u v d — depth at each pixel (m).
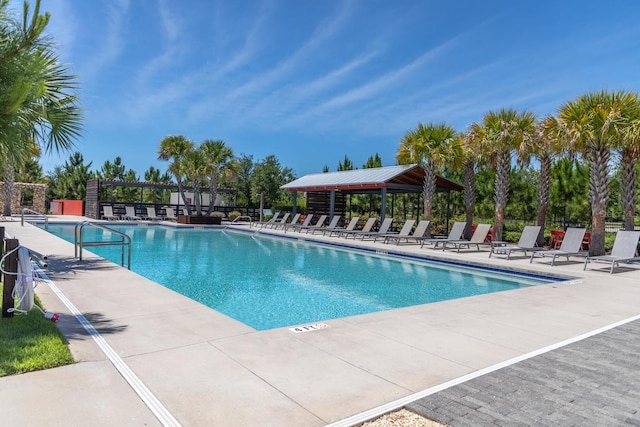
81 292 6.04
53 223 22.44
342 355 3.83
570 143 12.33
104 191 35.56
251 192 39.81
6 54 4.40
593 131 11.74
